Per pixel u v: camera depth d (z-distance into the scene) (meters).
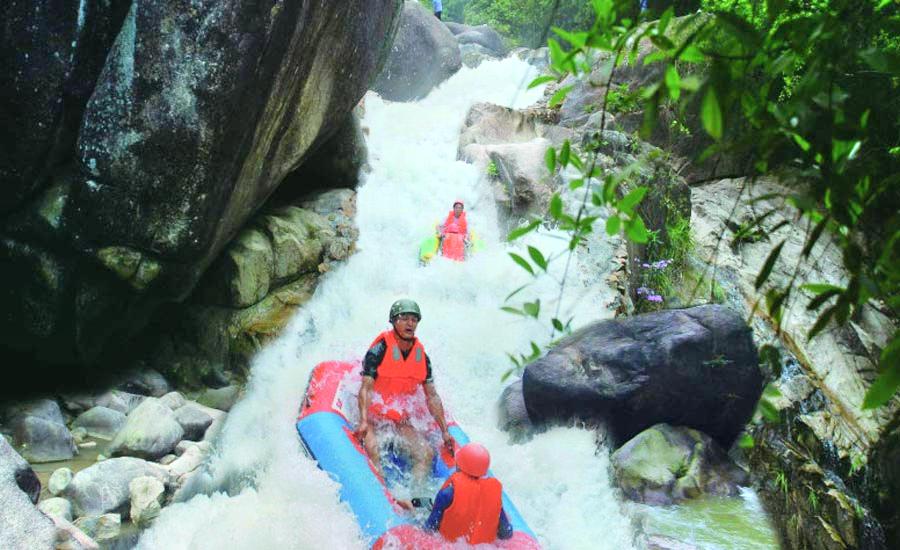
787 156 1.72
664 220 9.01
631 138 9.73
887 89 2.09
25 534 3.60
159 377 7.17
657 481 5.61
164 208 5.92
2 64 5.45
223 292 7.67
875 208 1.68
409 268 9.34
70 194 5.80
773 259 1.59
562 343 6.59
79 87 5.65
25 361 6.61
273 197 10.06
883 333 8.84
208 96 5.69
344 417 5.61
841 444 6.88
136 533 4.86
